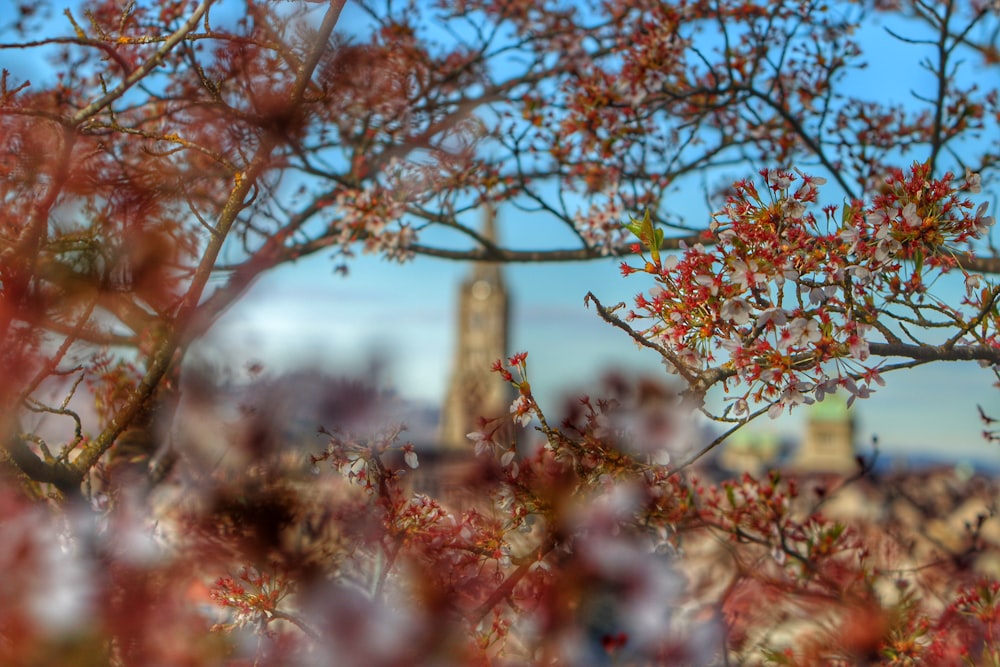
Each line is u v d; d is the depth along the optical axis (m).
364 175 6.57
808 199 3.12
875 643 4.43
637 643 4.15
